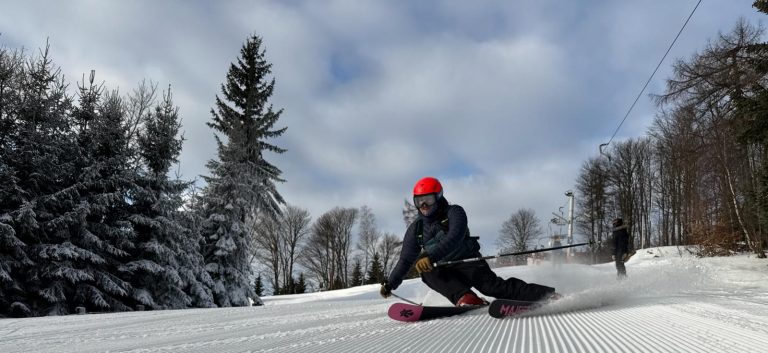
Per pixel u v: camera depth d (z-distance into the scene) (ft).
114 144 64.44
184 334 13.12
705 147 74.13
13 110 56.54
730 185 72.84
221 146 89.86
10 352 11.59
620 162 168.45
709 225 85.56
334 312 17.92
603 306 12.02
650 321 8.87
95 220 62.08
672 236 147.13
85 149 62.39
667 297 13.53
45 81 58.80
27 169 56.24
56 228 55.16
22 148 55.11
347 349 7.66
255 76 110.32
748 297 14.90
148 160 69.51
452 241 12.03
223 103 109.09
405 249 12.94
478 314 11.55
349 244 204.64
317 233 200.64
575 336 7.56
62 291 52.90
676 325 8.24
